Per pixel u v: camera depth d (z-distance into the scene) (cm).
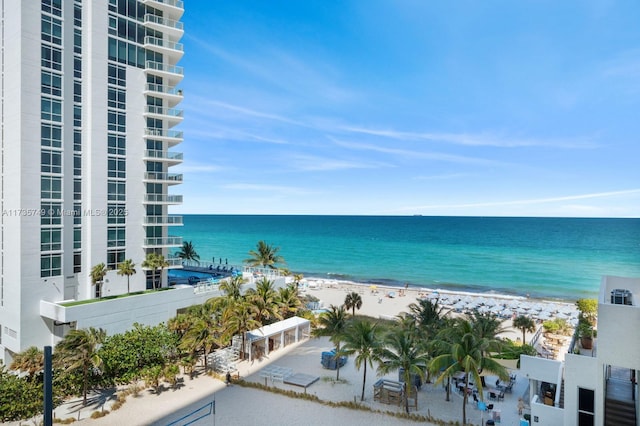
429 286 9088
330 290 7725
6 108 3678
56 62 3766
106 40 4128
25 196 3506
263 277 5166
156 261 4256
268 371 3419
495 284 9131
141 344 3309
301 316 4966
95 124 4034
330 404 2842
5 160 3678
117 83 4222
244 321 3647
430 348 2902
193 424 2542
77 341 2833
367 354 2917
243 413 2706
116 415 2666
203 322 3509
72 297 3872
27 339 3488
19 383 2688
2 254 3691
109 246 4131
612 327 1919
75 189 3938
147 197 4409
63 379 2869
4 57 3712
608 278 2359
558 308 5919
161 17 4572
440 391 3153
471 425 2542
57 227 3725
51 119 3716
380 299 6756
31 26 3584
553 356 3981
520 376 3444
